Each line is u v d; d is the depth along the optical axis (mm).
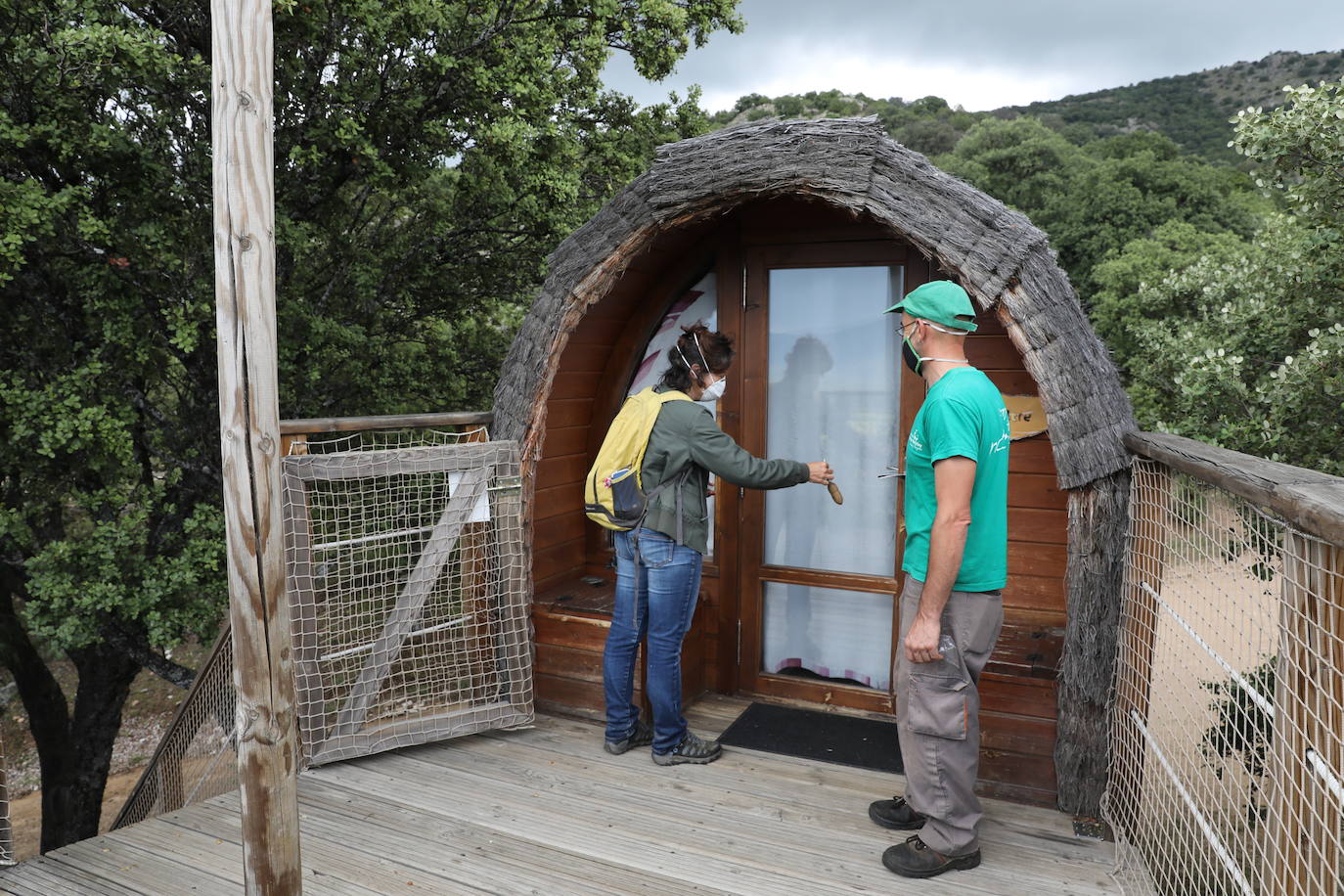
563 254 3490
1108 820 2732
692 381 3150
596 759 3352
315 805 3010
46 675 10133
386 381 10148
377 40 7621
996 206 2771
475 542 3662
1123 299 23750
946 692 2432
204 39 7633
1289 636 1794
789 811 2924
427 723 3469
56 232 7141
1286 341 6379
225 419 1809
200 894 2490
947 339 2443
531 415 3576
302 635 3271
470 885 2504
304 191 8516
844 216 3600
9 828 2625
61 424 6906
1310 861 1629
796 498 3822
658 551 3090
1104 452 2668
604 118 11672
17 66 6547
